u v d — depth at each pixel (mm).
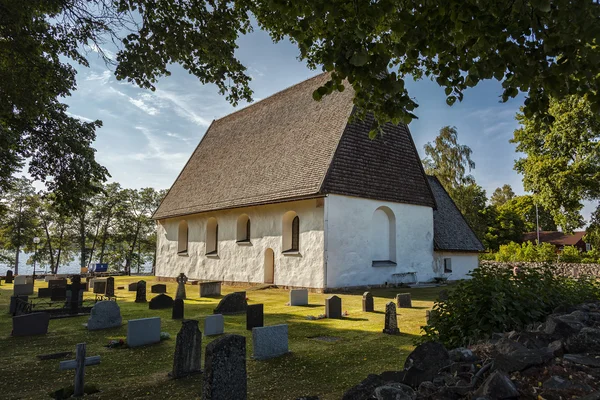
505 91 4695
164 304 15984
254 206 24938
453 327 5820
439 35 4570
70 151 16375
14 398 6117
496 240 54938
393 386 3758
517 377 3842
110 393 6227
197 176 33812
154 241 56344
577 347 4363
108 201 53531
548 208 31609
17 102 12391
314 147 23531
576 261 32562
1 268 75625
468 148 42938
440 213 29531
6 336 10695
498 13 4215
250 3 9164
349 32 4359
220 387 5449
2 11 9820
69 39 11398
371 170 23109
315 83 28250
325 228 20531
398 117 4883
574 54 3961
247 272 25344
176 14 9531
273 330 8211
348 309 14633
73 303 14477
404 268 23828
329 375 6840
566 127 29844
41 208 51062
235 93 11172
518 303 5871
